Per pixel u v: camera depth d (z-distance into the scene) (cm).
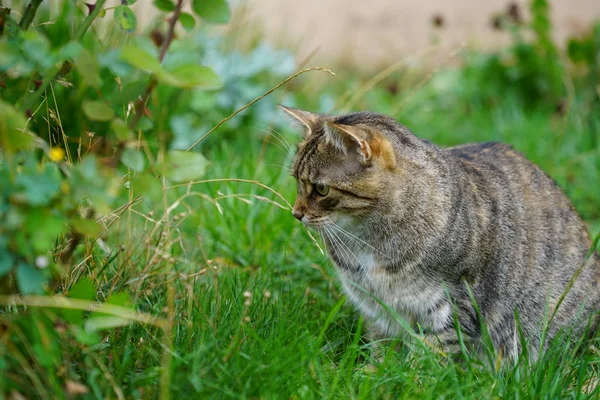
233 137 1221
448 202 746
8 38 592
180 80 553
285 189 1012
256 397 604
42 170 552
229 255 919
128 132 548
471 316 757
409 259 746
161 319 655
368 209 743
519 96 1438
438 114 1386
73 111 942
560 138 1212
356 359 741
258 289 785
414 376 657
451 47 1678
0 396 537
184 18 638
